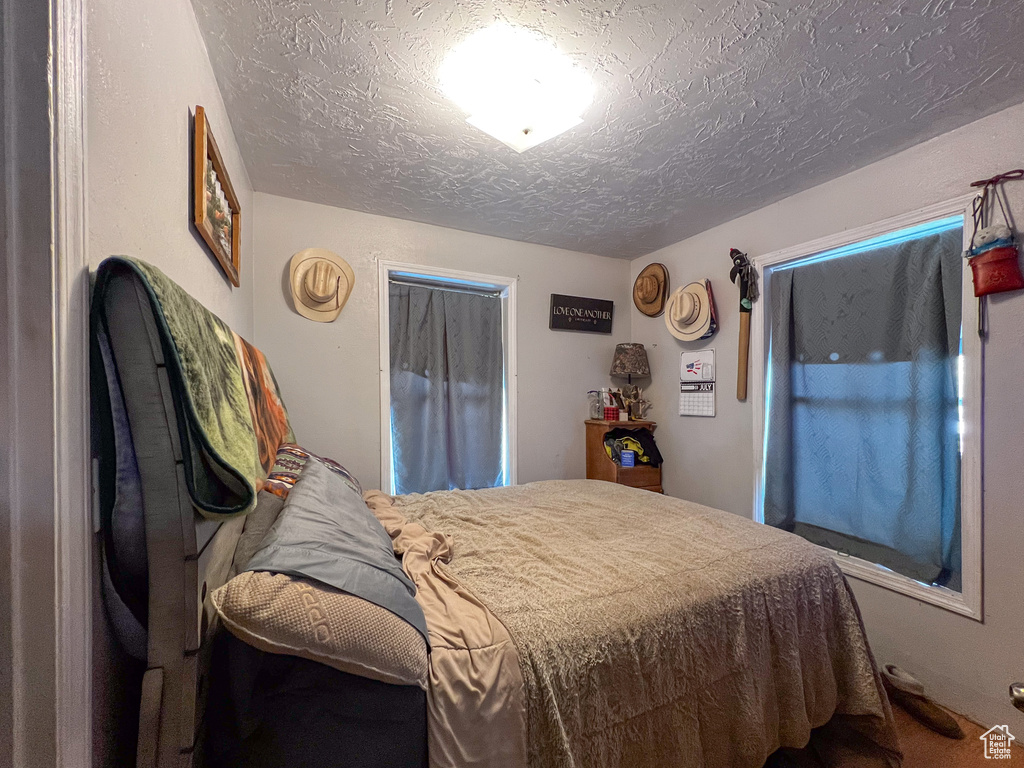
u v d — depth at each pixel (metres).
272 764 0.65
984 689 1.55
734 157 1.87
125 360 0.55
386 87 1.42
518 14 1.15
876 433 1.93
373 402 2.47
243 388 0.97
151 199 0.81
